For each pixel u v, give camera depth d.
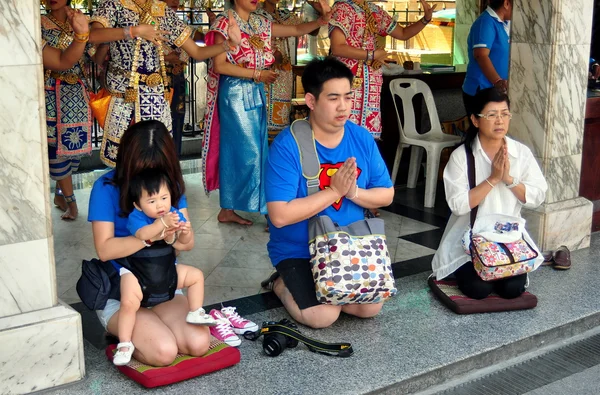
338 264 3.60
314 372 3.39
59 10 4.85
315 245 3.68
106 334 3.72
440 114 7.98
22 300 3.11
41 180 3.06
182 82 6.82
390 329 3.86
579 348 3.94
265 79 5.23
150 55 4.46
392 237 5.43
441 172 6.91
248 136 5.32
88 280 3.30
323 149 3.78
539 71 4.81
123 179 3.24
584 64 4.90
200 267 4.79
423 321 3.96
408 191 6.73
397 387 3.34
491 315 4.07
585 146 5.38
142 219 3.22
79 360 3.24
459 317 4.04
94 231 3.31
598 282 4.55
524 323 3.99
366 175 3.90
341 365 3.47
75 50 3.94
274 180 3.72
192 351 3.35
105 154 4.60
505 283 4.10
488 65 5.59
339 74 3.62
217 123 5.45
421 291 4.38
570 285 4.50
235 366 3.43
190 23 8.62
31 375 3.12
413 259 4.95
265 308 4.13
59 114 5.23
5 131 2.95
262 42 5.22
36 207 3.07
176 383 3.26
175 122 6.87
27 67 2.95
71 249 5.11
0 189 2.98
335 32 5.33
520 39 4.88
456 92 8.04
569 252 4.82
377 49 5.42
